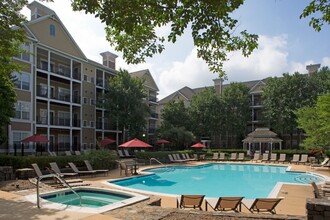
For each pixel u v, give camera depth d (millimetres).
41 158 16547
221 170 23953
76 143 36312
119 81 36219
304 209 9336
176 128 39500
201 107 43344
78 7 5047
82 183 13102
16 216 6609
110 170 20469
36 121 29875
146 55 6777
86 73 37312
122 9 4656
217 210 8445
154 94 52188
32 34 28266
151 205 8242
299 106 37906
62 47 33250
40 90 30688
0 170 12016
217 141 49531
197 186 16188
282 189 12961
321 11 5793
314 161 24688
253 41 6012
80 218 6484
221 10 4676
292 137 45156
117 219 6402
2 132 20438
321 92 37875
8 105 19609
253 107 47312
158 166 24125
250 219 6305
